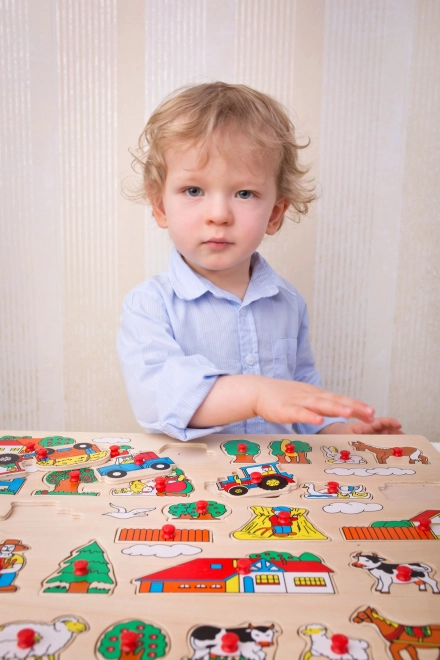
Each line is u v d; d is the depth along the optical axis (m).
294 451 0.59
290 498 0.49
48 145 0.99
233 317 0.82
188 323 0.81
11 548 0.40
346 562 0.39
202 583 0.37
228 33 0.96
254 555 0.40
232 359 0.83
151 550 0.40
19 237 1.02
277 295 0.89
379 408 1.12
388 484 0.52
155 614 0.34
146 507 0.47
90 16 0.95
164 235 1.03
